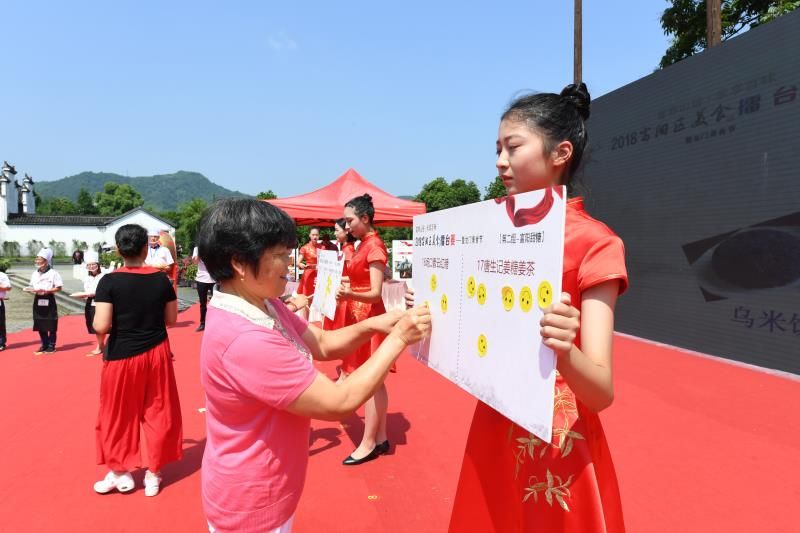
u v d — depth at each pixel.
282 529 1.44
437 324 1.56
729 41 6.12
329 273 3.57
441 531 2.59
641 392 4.71
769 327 5.64
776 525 2.52
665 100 7.09
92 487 3.13
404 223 8.02
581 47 10.04
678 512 2.65
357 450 3.41
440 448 3.57
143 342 3.01
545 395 1.05
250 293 1.43
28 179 50.88
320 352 1.76
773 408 4.25
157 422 3.04
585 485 1.24
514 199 1.17
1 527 2.70
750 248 5.87
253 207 1.39
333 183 7.95
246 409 1.35
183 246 37.19
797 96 5.34
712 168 6.39
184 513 2.83
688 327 6.77
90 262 7.63
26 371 6.07
